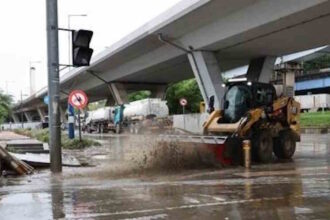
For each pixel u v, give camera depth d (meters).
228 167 15.86
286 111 19.39
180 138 17.48
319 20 26.97
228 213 8.02
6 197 9.84
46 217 7.85
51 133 14.59
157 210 8.31
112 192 10.38
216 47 35.41
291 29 29.19
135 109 55.91
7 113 76.62
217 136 16.89
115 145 27.77
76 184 11.80
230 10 29.59
